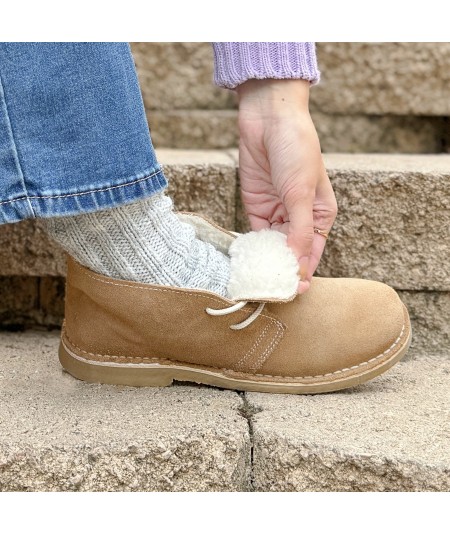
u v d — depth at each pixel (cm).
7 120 81
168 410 89
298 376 93
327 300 94
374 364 94
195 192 108
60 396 92
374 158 120
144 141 84
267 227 96
